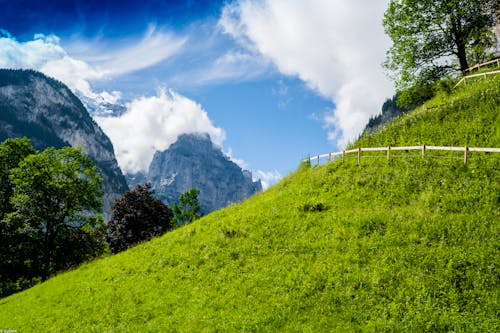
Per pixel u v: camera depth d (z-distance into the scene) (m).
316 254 20.53
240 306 17.44
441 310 13.91
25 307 26.70
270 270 20.33
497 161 24.39
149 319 18.81
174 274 23.84
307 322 14.99
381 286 16.08
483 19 45.38
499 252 16.09
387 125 42.16
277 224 26.50
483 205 20.58
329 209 26.84
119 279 26.17
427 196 23.56
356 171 32.06
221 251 24.94
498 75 38.97
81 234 58.06
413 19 47.12
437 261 16.66
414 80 49.56
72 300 24.83
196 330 16.27
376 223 21.64
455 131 31.23
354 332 13.73
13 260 53.50
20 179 51.28
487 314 13.22
